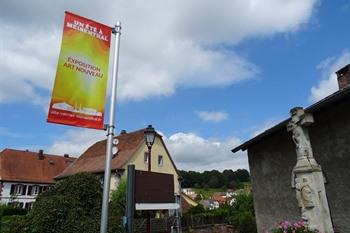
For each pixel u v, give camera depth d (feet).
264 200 40.81
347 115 28.43
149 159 34.37
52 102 17.99
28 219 30.73
